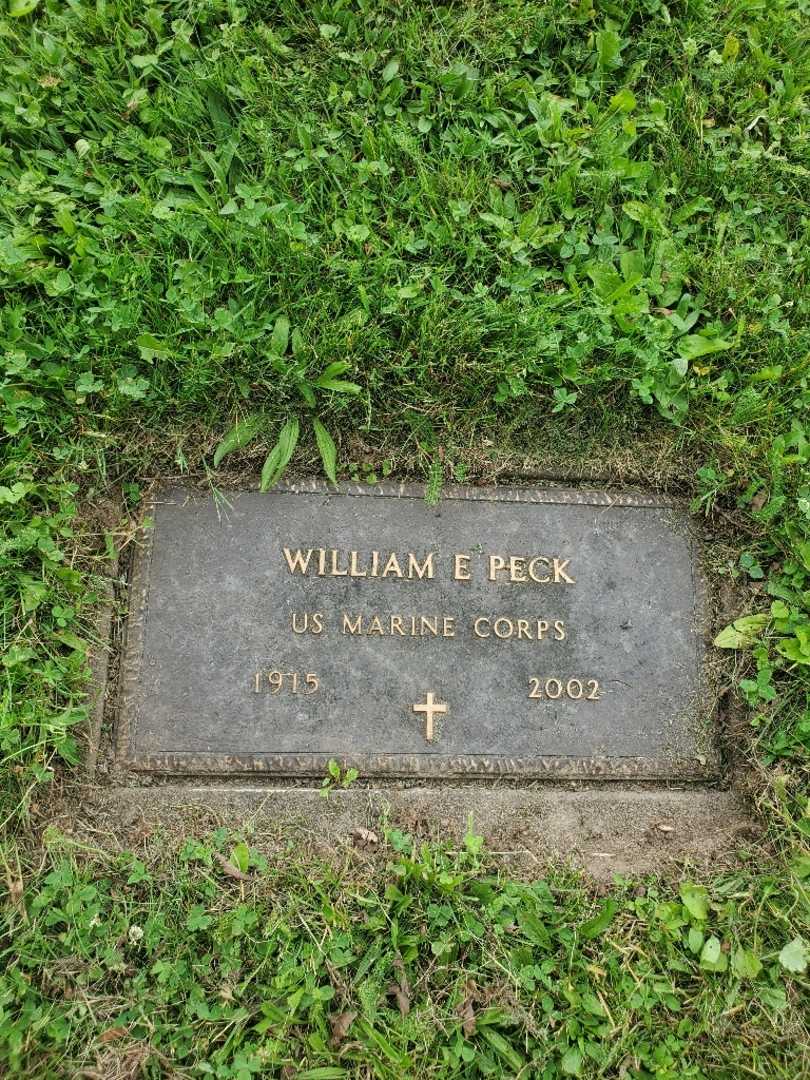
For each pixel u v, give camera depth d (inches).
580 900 40.3
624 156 47.0
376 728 41.1
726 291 45.6
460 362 43.6
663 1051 38.6
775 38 49.6
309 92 46.4
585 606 43.0
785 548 43.9
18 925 38.1
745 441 44.1
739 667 43.4
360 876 40.0
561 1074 38.3
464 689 41.7
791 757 42.4
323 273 44.1
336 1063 37.6
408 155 45.9
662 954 40.0
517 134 46.6
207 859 39.5
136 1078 37.1
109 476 42.8
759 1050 38.7
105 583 41.7
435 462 43.4
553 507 43.8
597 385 44.4
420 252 45.1
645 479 44.6
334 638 41.6
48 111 45.5
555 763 41.7
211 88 45.9
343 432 43.7
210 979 38.4
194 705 40.9
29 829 39.6
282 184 44.9
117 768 40.7
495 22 47.9
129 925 38.9
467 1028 38.3
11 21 46.1
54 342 42.4
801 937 39.8
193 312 42.7
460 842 40.9
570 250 45.1
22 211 43.8
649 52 48.8
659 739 42.5
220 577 41.8
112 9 46.6
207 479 42.7
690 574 44.1
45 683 40.4
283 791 40.9
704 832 42.1
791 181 47.7
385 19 47.7
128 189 45.1
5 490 40.5
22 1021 36.9
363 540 42.6
